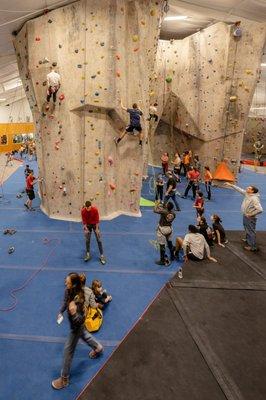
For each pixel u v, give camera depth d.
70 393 3.96
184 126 15.89
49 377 4.20
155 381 3.95
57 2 8.32
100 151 9.43
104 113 9.23
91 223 7.16
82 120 9.08
